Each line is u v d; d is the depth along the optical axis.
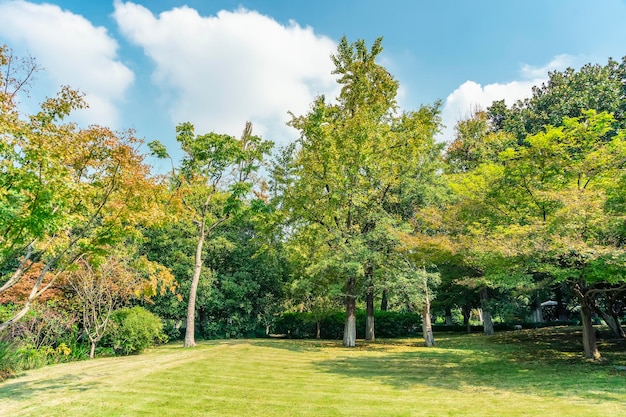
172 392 8.27
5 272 14.73
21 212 6.98
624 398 7.75
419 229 19.36
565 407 7.12
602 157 11.28
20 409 6.84
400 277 17.33
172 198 16.28
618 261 9.35
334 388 9.14
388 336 26.14
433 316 38.72
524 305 23.47
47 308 13.55
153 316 17.28
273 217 20.12
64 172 7.17
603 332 20.59
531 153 11.70
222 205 24.64
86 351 14.65
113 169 8.55
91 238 8.62
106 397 7.70
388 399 8.02
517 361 13.42
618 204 10.52
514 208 12.70
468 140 26.83
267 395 8.26
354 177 18.78
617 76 25.94
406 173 20.11
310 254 20.19
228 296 24.92
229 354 14.98
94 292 14.73
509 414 6.75
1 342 10.99
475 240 12.58
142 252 22.81
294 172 19.72
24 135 6.73
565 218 9.80
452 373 11.41
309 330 25.91
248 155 21.36
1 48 6.74
